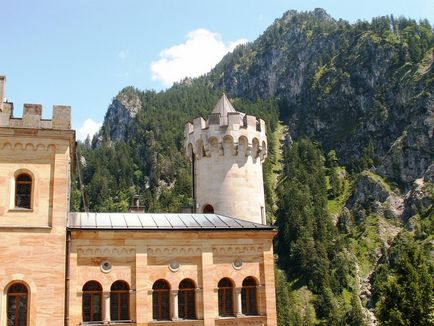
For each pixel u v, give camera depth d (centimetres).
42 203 3441
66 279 3444
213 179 4853
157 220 4009
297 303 19175
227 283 3853
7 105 3525
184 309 3712
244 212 4769
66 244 3481
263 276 3909
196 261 3784
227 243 3872
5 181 3425
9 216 3372
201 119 5034
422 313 5625
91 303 3519
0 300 3225
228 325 3731
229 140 4875
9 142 3484
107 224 3772
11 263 3291
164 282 3709
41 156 3516
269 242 3972
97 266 3556
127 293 3609
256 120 5050
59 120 3575
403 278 5997
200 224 3975
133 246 3653
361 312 17675
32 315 3238
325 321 18062
